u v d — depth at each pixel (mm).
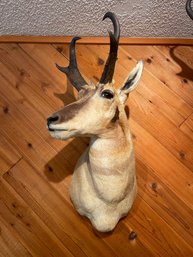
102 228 1036
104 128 838
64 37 1273
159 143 1184
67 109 787
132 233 1094
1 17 1188
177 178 1153
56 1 1130
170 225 1107
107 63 787
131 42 1283
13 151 1152
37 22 1215
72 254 1071
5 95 1205
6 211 1096
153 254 1081
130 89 925
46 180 1128
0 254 1062
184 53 1288
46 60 1252
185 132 1204
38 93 1210
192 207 1129
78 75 940
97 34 1271
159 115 1212
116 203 988
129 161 928
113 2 1140
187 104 1236
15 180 1123
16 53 1257
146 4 1154
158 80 1252
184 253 1086
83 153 1073
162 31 1278
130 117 1199
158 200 1127
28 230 1083
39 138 1167
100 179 917
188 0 1064
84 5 1147
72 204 1107
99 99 808
